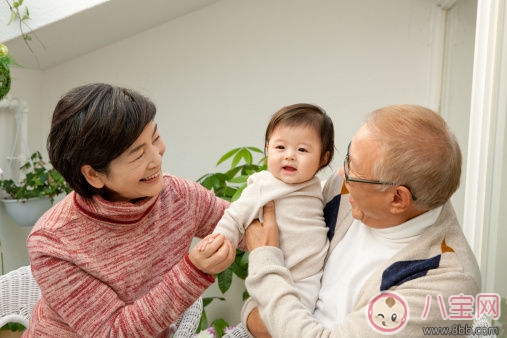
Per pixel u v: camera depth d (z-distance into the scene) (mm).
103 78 2426
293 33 2295
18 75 2289
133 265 1076
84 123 914
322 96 2324
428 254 897
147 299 1000
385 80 2268
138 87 2418
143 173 980
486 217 1356
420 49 2219
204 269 987
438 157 826
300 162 1036
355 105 2307
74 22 1879
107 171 958
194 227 1229
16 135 2262
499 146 1287
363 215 964
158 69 2395
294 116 1047
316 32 2283
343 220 1069
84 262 1007
